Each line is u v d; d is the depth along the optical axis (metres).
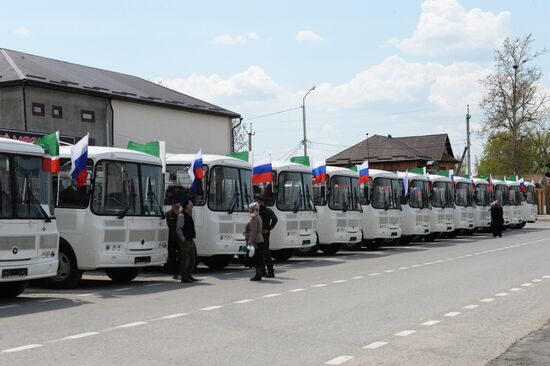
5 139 14.51
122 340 10.00
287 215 24.06
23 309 13.26
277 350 9.28
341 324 11.27
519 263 22.23
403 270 20.30
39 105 33.28
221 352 9.16
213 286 17.00
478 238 38.91
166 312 12.66
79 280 17.05
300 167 25.05
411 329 10.82
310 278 18.44
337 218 27.11
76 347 9.52
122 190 17.34
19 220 14.09
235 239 21.00
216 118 44.66
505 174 78.94
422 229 34.06
